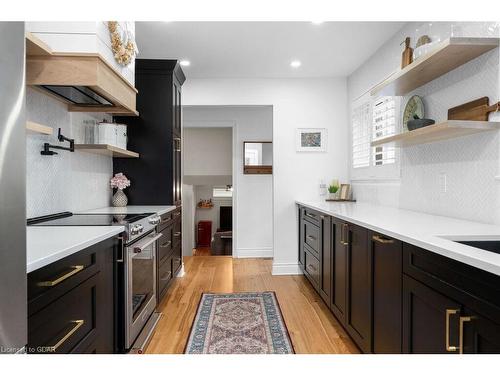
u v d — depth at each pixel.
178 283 3.72
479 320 0.99
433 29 2.32
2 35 0.73
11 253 0.76
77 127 2.68
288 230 4.10
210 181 6.45
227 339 2.35
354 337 2.13
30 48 1.79
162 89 3.45
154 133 3.45
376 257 1.78
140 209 2.94
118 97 2.33
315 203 3.48
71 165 2.56
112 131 2.84
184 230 6.42
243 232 5.12
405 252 1.45
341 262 2.40
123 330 1.88
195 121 5.11
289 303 3.08
